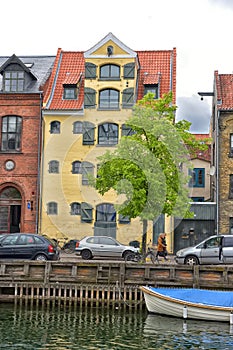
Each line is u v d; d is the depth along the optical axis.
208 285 24.97
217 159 38.97
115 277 25.17
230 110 38.91
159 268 25.27
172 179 26.73
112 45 38.91
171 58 42.50
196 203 39.06
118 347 17.91
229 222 38.38
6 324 20.97
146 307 24.02
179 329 20.55
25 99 39.50
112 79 38.56
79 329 20.31
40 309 24.31
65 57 43.19
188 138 30.98
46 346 17.86
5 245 27.45
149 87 39.84
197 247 28.78
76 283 25.23
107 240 30.95
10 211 39.25
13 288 25.70
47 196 32.88
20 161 39.16
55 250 27.80
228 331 20.31
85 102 38.22
